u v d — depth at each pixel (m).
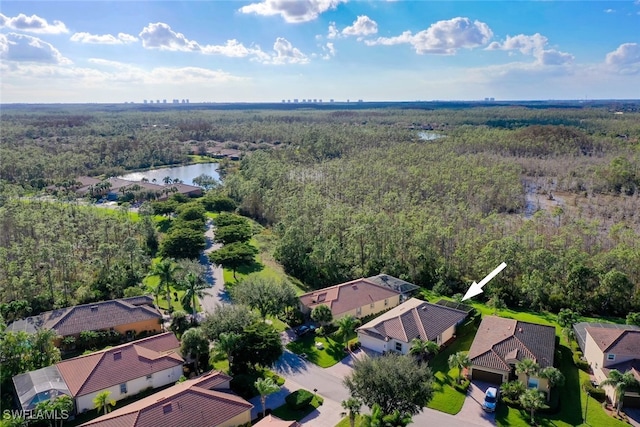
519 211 118.62
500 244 77.44
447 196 114.00
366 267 81.44
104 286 72.50
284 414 43.84
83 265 79.75
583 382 49.12
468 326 63.00
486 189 120.19
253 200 125.25
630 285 67.69
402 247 85.00
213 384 45.00
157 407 39.66
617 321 65.88
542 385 46.75
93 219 99.69
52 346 51.75
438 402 45.84
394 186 121.56
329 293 66.88
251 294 62.09
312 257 80.06
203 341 51.50
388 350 55.28
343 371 52.06
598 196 132.88
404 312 59.19
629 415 43.81
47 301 67.56
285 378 50.38
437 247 86.12
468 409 44.94
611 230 90.25
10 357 48.66
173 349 53.09
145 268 83.50
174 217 120.50
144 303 65.19
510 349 50.75
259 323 53.50
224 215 110.50
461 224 95.75
